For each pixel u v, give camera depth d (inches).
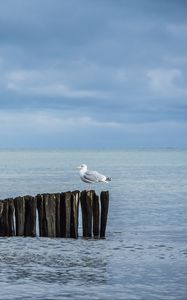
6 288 806.5
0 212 1141.1
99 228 1144.8
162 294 787.4
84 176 1295.5
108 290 803.4
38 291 794.2
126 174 4347.9
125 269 925.2
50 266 936.9
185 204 2089.1
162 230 1389.0
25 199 1136.8
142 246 1135.0
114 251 1064.2
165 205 2044.8
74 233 1135.6
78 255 1019.3
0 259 981.8
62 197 1130.7
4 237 1142.3
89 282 842.8
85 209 1133.1
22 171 4677.7
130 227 1438.2
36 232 1230.3
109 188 2910.9
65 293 787.4
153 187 3002.0
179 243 1185.4
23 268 922.1
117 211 1817.2
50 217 1131.3
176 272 906.7
